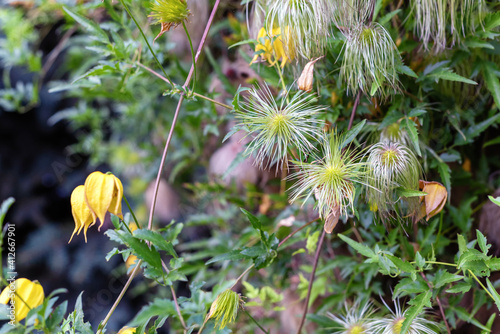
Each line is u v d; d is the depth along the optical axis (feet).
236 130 2.09
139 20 2.80
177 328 2.74
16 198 4.80
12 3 3.24
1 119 4.67
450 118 2.30
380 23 2.16
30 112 4.72
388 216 2.19
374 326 2.15
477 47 2.25
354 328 2.20
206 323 2.14
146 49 2.46
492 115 2.35
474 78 2.35
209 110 2.63
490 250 2.29
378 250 2.05
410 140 2.22
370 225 2.32
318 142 2.10
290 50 2.13
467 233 2.38
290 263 2.64
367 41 2.08
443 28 2.17
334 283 2.57
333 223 2.03
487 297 2.18
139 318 2.14
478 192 2.44
